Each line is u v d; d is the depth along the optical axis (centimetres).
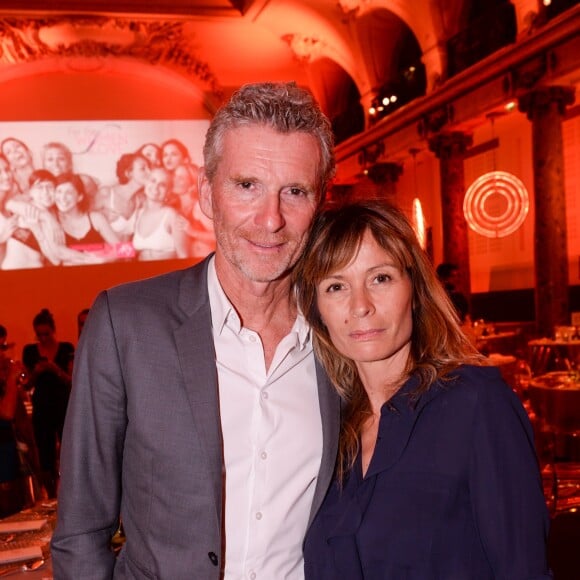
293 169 149
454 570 148
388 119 1288
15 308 1388
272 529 159
